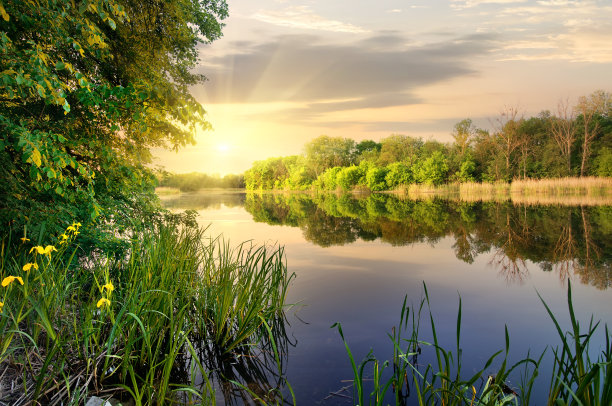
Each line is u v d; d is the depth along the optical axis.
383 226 12.93
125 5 7.20
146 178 6.29
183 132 8.38
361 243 9.71
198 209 22.25
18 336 2.93
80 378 2.60
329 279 6.15
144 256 4.53
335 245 9.41
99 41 4.33
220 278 4.43
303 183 67.56
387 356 3.42
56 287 3.08
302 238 10.59
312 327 4.11
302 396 2.77
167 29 8.55
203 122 6.19
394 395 2.77
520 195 27.08
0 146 3.44
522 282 5.92
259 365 3.26
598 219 12.74
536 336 3.85
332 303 4.93
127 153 6.22
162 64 8.72
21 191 4.20
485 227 11.92
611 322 4.23
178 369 3.14
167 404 2.55
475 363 3.25
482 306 4.80
